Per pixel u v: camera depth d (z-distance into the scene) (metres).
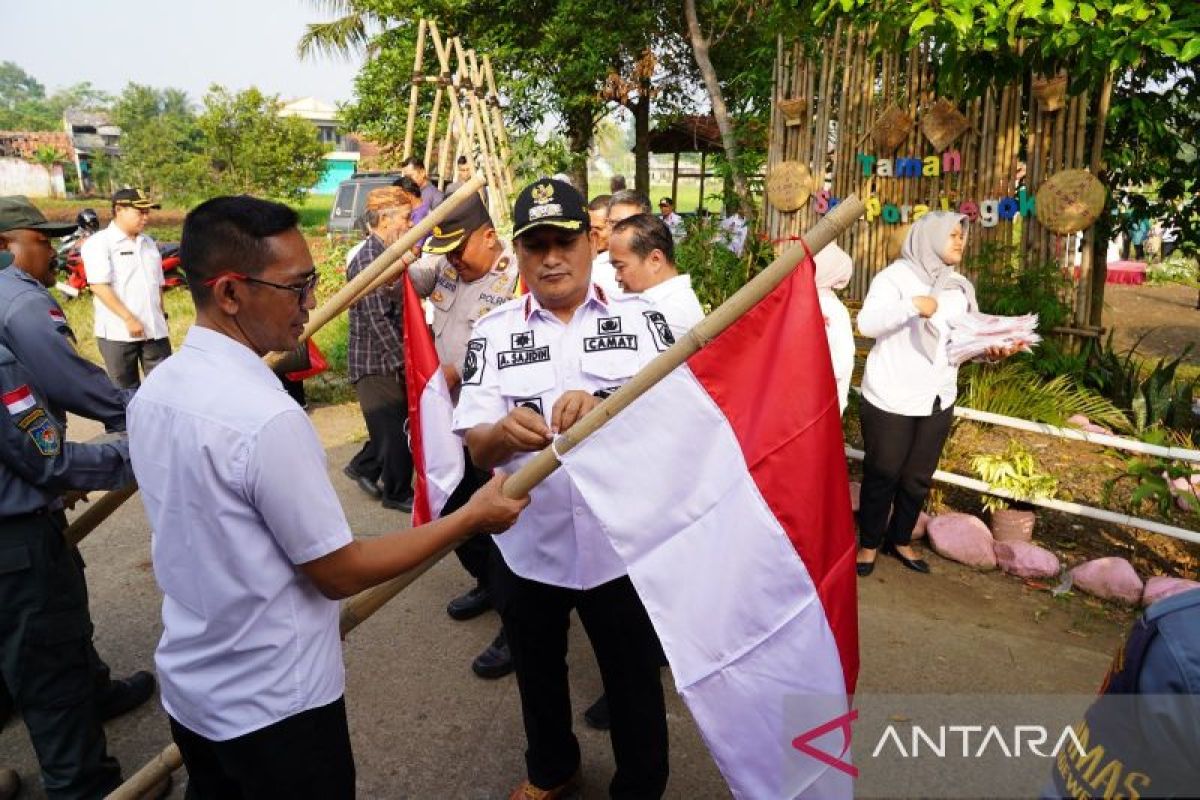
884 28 4.79
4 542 2.35
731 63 13.62
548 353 2.28
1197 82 6.10
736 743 1.81
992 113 6.62
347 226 16.00
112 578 4.21
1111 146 6.67
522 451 2.09
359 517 4.95
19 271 2.63
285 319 1.68
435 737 3.01
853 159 7.71
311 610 1.70
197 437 1.55
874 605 3.91
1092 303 7.03
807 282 1.69
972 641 3.58
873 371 4.02
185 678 1.69
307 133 30.38
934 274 3.90
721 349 1.73
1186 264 15.88
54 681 2.47
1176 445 5.30
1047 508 4.75
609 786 2.74
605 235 4.49
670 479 1.79
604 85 14.20
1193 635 1.04
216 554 1.60
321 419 6.96
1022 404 5.59
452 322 3.65
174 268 13.31
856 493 4.92
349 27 16.58
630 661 2.26
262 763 1.68
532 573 2.31
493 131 7.98
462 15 14.09
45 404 2.52
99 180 49.53
